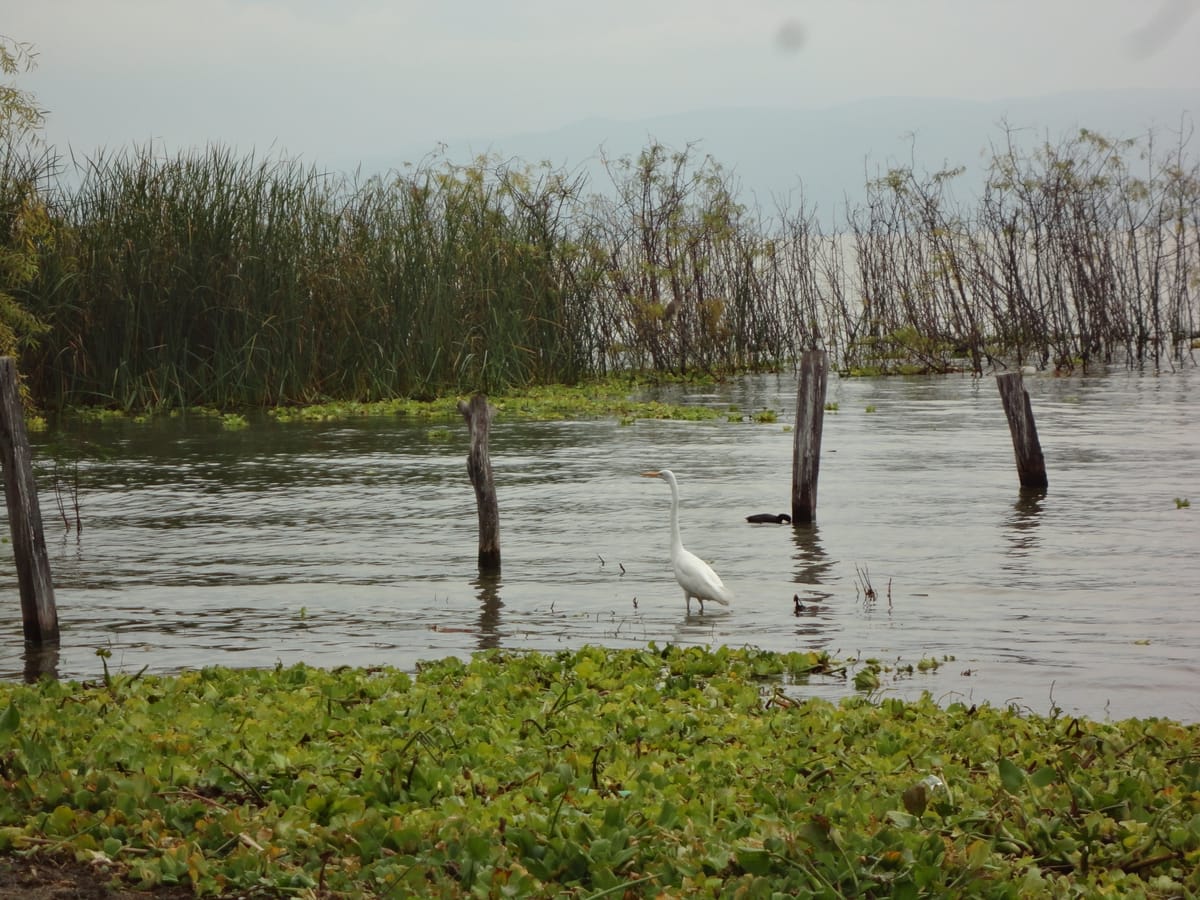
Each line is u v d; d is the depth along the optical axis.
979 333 55.25
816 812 8.66
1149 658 14.62
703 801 9.09
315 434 35.94
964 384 49.03
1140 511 23.75
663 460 30.97
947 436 34.59
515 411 40.88
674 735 10.97
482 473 19.66
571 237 48.41
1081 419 37.12
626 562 20.41
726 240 54.53
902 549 20.98
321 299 43.47
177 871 7.75
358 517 24.20
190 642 15.74
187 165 42.56
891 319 57.41
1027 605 17.22
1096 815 8.81
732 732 11.00
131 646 15.56
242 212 42.47
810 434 23.08
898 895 7.44
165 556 20.88
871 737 10.91
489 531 19.75
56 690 12.26
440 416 39.62
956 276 54.75
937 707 12.05
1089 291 53.97
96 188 41.84
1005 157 55.38
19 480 15.51
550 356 47.44
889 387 48.72
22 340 38.62
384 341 43.84
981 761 10.40
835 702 12.88
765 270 56.56
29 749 9.45
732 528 23.00
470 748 10.19
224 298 42.22
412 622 16.75
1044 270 55.94
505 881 7.54
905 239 56.62
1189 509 23.83
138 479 28.64
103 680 13.38
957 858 7.98
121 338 41.53
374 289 43.56
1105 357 55.34
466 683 12.69
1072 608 17.00
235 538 22.30
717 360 54.62
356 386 43.53
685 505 25.25
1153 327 57.75
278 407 41.62
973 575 19.06
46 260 40.59
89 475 29.20
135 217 41.66
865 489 26.67
